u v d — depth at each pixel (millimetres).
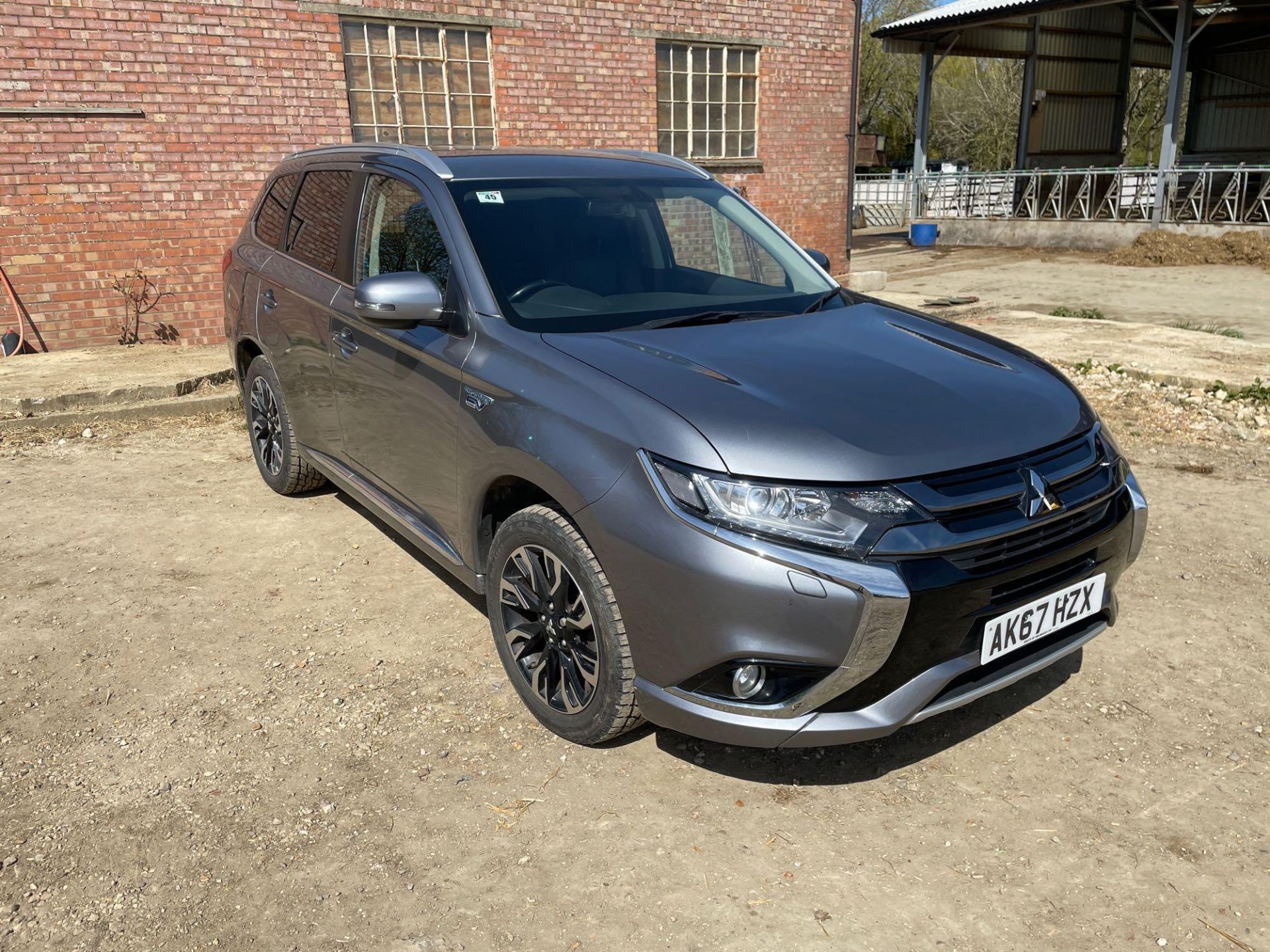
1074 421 2898
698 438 2525
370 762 2965
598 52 10391
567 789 2838
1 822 2686
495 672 3482
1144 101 42844
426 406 3395
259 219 5211
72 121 8023
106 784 2855
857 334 3299
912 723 2551
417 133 9656
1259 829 2652
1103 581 2848
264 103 8750
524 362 2998
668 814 2729
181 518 4938
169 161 8461
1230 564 4316
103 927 2328
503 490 3211
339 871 2510
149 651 3625
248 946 2270
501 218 3541
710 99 11359
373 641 3697
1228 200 19906
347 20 9070
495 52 9844
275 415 5082
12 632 3752
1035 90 24312
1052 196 22156
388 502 3961
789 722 2504
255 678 3436
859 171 38344
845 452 2482
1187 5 18766
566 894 2432
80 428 6516
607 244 3625
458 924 2336
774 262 3990
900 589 2379
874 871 2508
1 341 8102
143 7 8094
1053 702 3270
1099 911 2371
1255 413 6562
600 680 2799
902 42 23125
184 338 8844
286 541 4648
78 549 4543
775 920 2344
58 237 8180
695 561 2453
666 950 2256
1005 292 13805
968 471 2549
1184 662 3510
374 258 3900
